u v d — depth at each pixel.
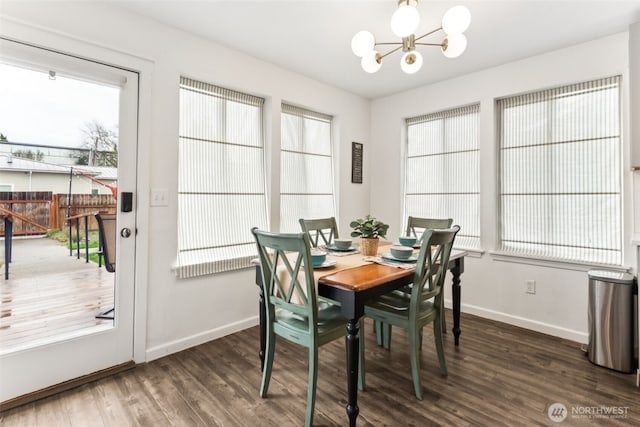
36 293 1.90
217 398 1.85
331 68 3.13
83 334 2.02
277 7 2.14
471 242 3.28
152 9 2.16
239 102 2.89
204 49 2.55
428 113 3.59
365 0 2.06
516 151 2.99
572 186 2.69
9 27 1.73
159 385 1.98
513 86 2.93
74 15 1.94
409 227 3.07
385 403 1.80
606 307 2.17
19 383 1.80
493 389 1.94
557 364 2.23
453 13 1.73
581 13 2.17
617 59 2.43
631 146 2.15
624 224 2.43
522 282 2.90
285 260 1.70
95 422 1.64
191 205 2.59
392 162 3.90
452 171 3.44
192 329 2.53
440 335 2.07
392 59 2.91
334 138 3.75
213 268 2.62
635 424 1.63
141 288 2.24
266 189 3.09
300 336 1.68
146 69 2.24
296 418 1.68
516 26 2.34
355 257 2.18
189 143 2.57
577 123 2.66
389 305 2.04
